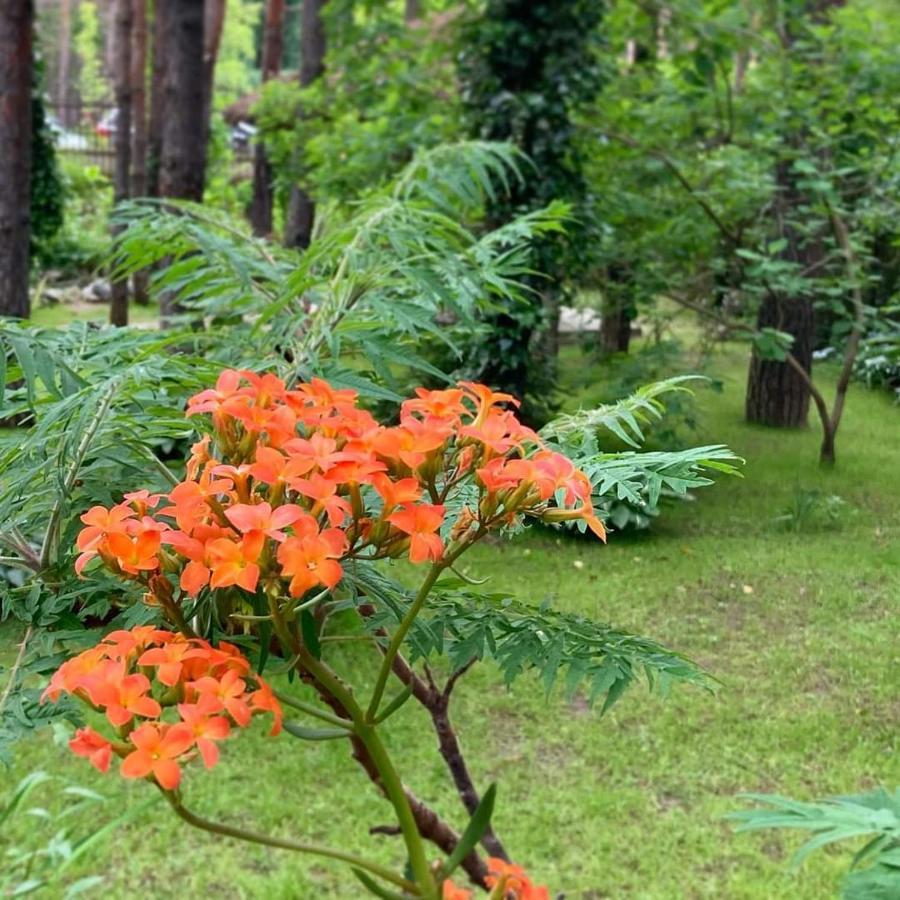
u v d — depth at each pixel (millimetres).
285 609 1044
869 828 1098
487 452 1078
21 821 3031
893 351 6344
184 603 1220
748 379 8070
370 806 3287
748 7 7098
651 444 6199
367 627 1284
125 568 1021
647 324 7887
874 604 4703
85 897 2822
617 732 3729
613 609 4645
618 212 7059
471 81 6844
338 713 1502
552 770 3496
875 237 7168
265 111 9250
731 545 5477
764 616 4602
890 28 6789
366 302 1718
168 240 2086
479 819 1104
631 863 3020
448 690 1844
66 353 1613
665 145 7047
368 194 2562
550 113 6477
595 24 6609
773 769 3488
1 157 6945
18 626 1287
